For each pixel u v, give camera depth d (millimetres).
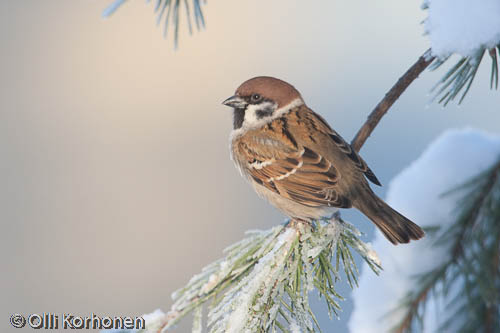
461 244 4137
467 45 3471
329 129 6055
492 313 3922
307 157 5824
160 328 4055
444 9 3506
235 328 3877
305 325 3904
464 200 4238
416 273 4156
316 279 4145
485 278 3902
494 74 3664
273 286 4070
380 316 4121
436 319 4027
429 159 4488
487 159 4363
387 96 5047
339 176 5590
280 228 4523
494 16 3414
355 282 4234
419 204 4359
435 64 3721
